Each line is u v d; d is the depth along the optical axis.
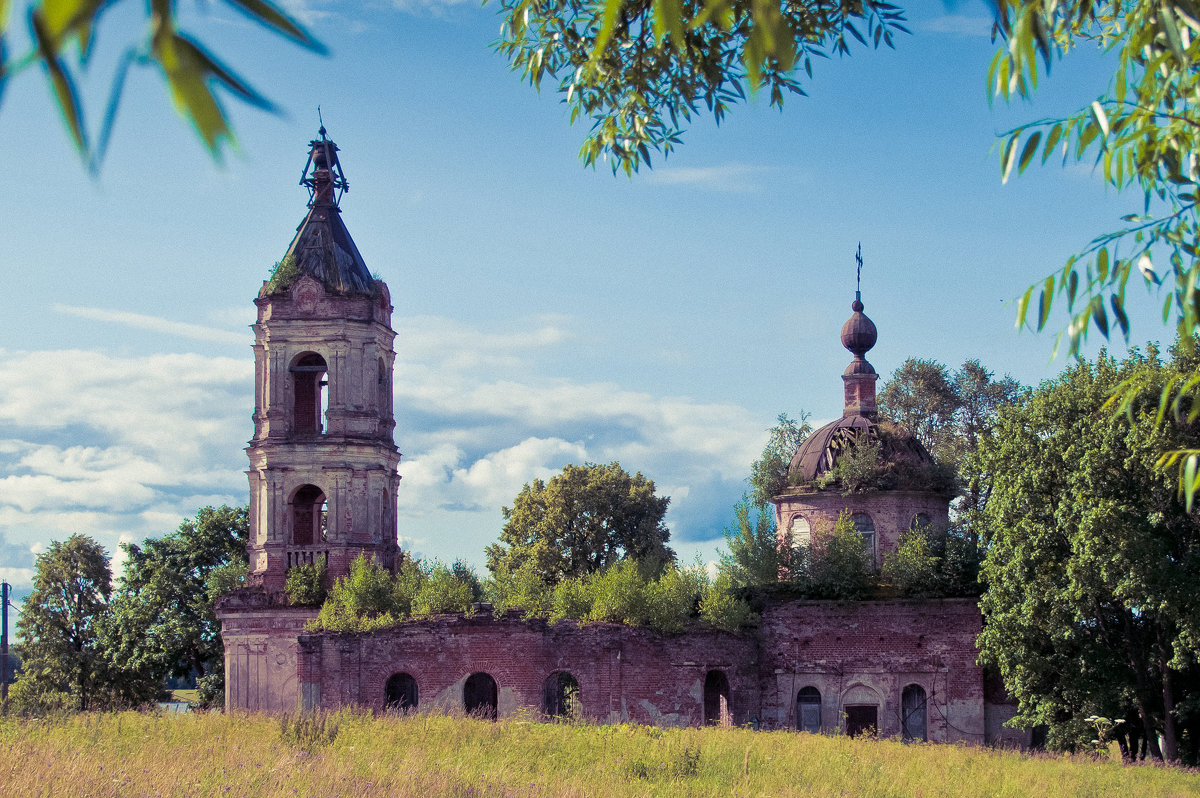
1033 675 38.06
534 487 74.19
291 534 49.19
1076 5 9.16
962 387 69.62
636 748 27.67
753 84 4.01
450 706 43.41
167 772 19.41
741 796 21.00
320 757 22.94
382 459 50.50
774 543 48.19
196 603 64.94
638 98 13.42
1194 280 7.53
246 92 2.98
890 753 30.89
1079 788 25.61
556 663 43.28
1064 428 37.06
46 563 70.50
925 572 44.75
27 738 25.61
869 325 53.44
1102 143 7.89
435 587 44.94
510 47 13.42
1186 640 33.97
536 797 19.05
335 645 44.00
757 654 45.50
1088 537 34.53
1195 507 34.28
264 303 50.38
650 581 44.84
